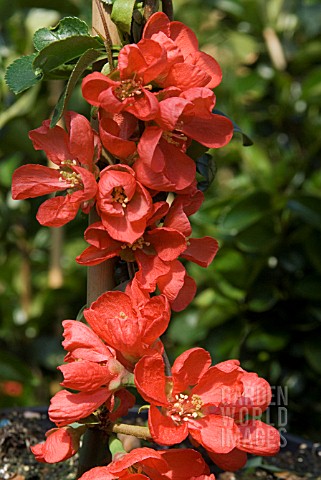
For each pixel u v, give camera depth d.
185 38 0.44
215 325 0.78
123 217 0.42
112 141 0.42
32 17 0.81
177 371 0.41
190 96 0.42
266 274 0.76
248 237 0.73
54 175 0.43
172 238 0.43
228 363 0.42
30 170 0.43
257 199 0.73
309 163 0.80
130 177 0.42
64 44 0.43
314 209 0.72
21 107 0.75
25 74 0.45
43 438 0.55
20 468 0.52
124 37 0.44
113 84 0.41
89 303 0.45
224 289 0.77
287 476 0.52
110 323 0.41
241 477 0.52
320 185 0.76
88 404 0.41
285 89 0.82
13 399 0.81
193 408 0.42
